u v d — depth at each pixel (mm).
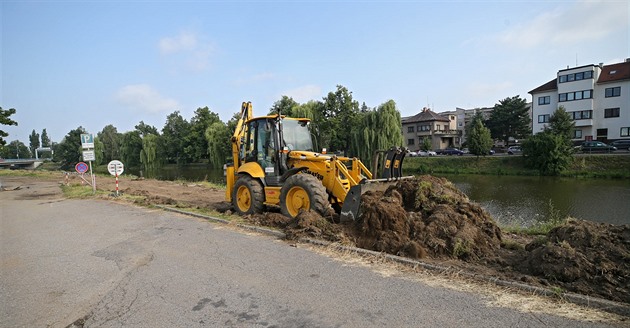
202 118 63906
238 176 10148
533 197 23250
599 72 46125
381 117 33125
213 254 6039
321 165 8258
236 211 9844
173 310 4051
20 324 3852
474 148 44406
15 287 4906
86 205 12414
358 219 6699
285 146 9102
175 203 12094
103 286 4840
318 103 39812
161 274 5207
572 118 44875
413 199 6605
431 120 67062
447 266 4977
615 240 4742
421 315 3703
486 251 5422
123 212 10562
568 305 3793
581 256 4457
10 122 24047
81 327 3744
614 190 25047
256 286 4629
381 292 4301
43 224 9352
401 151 7910
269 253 5969
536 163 37156
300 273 5016
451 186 7152
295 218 7348
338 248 5957
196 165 63844
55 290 4762
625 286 4043
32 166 83625
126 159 67875
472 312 3721
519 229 7645
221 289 4582
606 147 39156
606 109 44500
